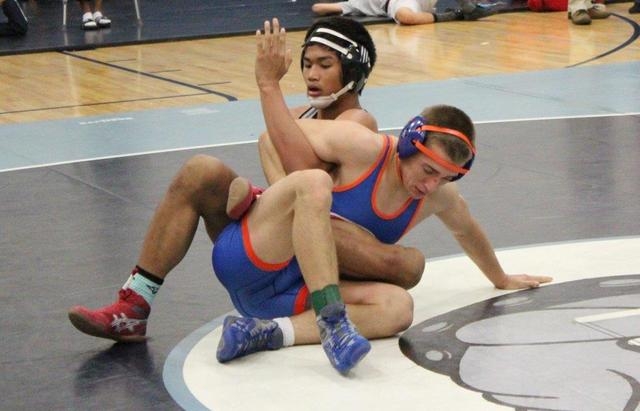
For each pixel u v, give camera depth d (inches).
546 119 372.8
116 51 613.0
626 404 147.3
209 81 498.3
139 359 174.2
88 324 176.4
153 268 181.6
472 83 463.8
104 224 261.6
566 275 207.0
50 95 472.4
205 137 367.6
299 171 167.0
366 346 159.8
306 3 812.6
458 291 200.8
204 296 205.9
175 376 165.3
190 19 737.0
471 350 170.2
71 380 167.2
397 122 381.1
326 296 161.8
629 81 451.2
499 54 553.0
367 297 176.1
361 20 711.1
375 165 175.0
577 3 669.3
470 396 152.2
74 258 234.5
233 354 168.1
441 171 166.7
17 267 229.5
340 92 185.3
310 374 163.0
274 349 173.8
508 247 228.7
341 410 149.3
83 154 346.9
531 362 163.9
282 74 177.9
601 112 382.3
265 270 172.7
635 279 202.7
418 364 165.2
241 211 173.5
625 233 235.9
